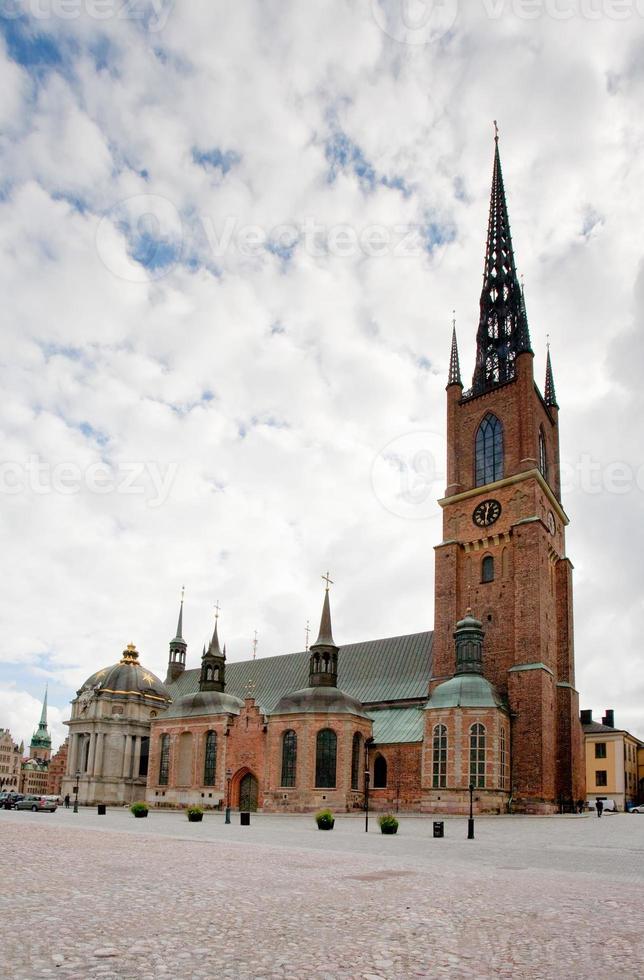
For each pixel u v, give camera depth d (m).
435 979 11.81
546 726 82.50
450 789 78.56
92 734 122.56
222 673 106.25
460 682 83.12
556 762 87.44
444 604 94.25
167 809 97.19
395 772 87.25
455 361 105.94
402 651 106.88
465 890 21.53
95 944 13.09
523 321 100.81
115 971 11.52
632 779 135.12
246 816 59.66
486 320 107.88
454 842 42.62
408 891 21.02
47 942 13.07
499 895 20.62
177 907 16.98
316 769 85.50
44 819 61.69
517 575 88.75
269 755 88.88
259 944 13.69
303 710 87.69
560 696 89.88
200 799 94.88
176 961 12.26
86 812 86.81
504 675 87.38
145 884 20.52
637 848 39.56
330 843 40.19
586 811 90.12
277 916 16.42
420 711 93.94
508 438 96.25
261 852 32.91
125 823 58.59
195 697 102.44
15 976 10.95
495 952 13.73
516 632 86.88
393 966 12.52
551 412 108.62
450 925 16.06
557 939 14.88
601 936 15.20
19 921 14.67
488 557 93.88
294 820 70.25
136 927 14.61
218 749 95.44
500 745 79.38
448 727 80.38
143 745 124.69
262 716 93.06
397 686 101.19
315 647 93.00
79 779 121.56
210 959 12.48
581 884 23.64
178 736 100.31
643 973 12.41
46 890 18.64
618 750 126.00
